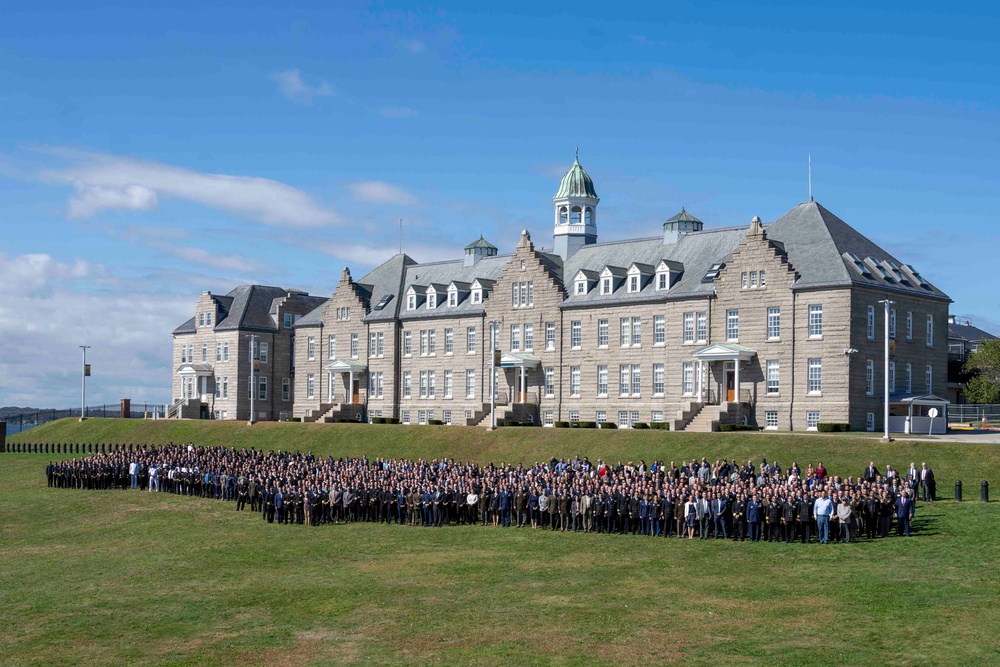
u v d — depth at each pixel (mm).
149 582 49750
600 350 107312
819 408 90062
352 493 65250
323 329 135000
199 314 150750
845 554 48500
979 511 56344
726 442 80625
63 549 60781
